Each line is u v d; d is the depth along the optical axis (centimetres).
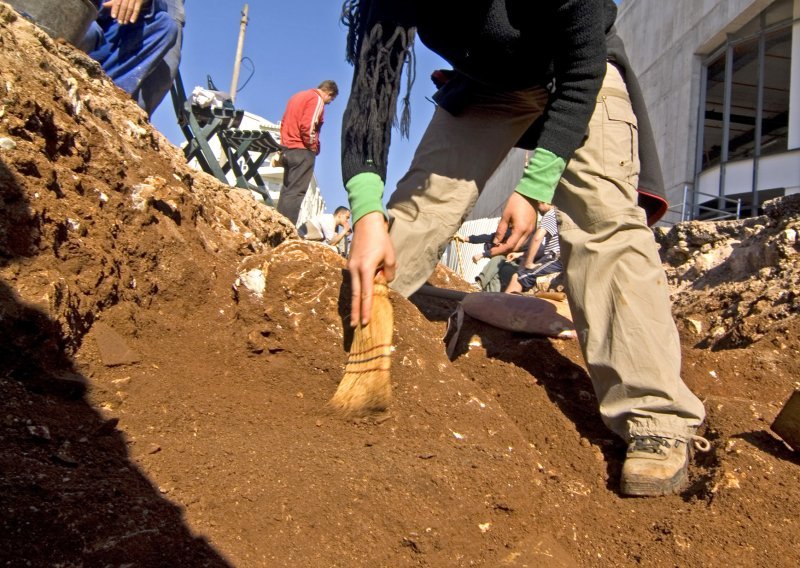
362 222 254
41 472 188
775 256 505
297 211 888
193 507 193
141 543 173
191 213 369
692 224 626
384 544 199
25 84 294
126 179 330
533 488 238
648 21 2195
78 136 308
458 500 219
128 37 529
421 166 319
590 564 221
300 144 870
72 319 253
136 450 213
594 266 276
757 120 1678
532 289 896
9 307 231
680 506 249
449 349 357
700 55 1884
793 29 1611
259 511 196
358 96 247
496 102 313
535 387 323
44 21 407
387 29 246
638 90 300
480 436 276
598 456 281
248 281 301
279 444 235
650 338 265
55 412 220
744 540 224
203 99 785
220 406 260
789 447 272
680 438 262
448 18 271
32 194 265
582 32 254
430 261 319
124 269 295
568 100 263
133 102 438
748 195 1703
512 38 265
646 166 303
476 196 320
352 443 249
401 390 284
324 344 291
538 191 260
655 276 273
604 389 275
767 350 379
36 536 167
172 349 284
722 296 503
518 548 212
